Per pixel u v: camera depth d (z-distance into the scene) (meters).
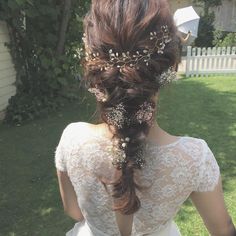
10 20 7.47
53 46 7.97
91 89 1.17
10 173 4.90
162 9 1.09
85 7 8.16
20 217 3.95
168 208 1.21
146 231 1.26
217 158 5.15
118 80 1.09
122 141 1.13
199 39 18.88
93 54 1.13
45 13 7.44
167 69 1.11
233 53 11.78
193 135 6.12
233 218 3.78
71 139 1.28
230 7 20.89
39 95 7.78
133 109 1.11
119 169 1.15
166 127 6.51
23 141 6.05
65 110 7.53
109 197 1.23
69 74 8.20
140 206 1.20
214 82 10.49
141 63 1.08
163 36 1.08
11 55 7.65
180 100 8.16
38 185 4.57
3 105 7.26
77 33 8.22
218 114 7.21
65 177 1.37
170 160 1.16
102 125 1.24
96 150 1.21
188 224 3.67
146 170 1.16
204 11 19.39
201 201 1.22
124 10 1.08
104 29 1.09
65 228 3.74
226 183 4.45
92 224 1.33
